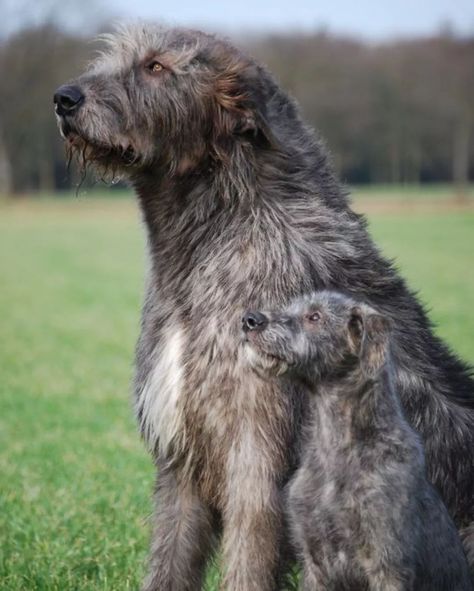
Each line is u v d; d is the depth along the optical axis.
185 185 5.82
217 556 6.05
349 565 5.40
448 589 5.41
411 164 77.06
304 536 5.45
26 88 77.88
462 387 5.96
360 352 5.41
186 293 5.72
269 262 5.63
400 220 49.44
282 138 5.89
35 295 27.02
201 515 5.90
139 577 6.79
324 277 5.72
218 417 5.49
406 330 5.85
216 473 5.61
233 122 5.77
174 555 5.90
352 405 5.41
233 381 5.45
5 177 79.31
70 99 5.89
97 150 5.98
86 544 7.47
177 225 5.82
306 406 5.61
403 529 5.24
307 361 5.41
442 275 28.12
